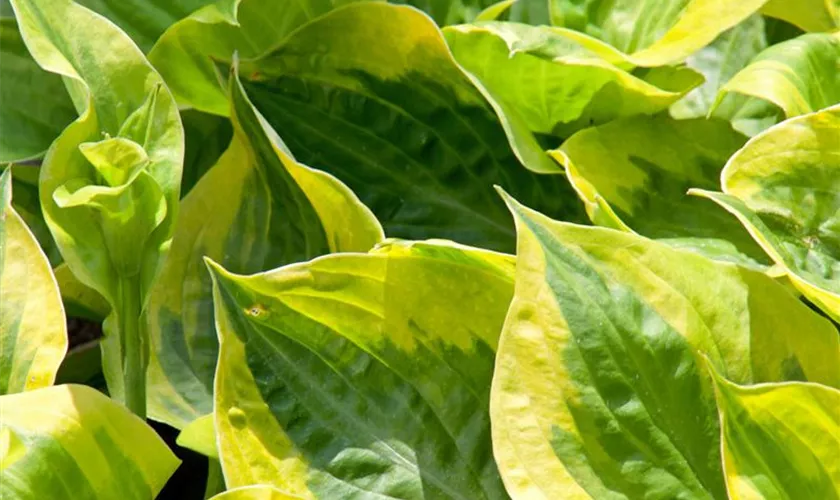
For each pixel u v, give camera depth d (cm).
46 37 143
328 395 141
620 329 136
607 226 146
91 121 142
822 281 141
